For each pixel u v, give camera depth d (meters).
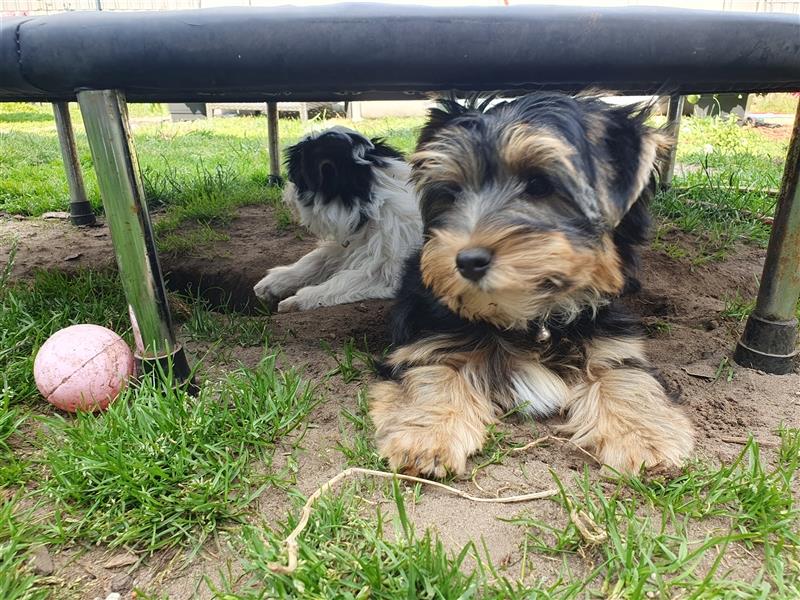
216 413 0.40
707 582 0.26
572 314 0.44
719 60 0.36
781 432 0.39
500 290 0.37
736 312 0.59
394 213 0.76
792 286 0.46
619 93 0.58
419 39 0.34
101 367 0.41
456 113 0.45
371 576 0.27
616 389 0.41
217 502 0.33
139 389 0.41
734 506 0.33
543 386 0.42
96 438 0.37
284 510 0.34
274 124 1.20
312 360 0.51
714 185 1.04
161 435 0.37
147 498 0.33
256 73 0.35
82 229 0.95
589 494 0.34
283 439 0.39
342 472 0.35
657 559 0.29
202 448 0.37
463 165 0.41
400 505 0.30
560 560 0.30
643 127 0.41
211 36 0.34
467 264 0.36
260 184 1.25
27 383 0.44
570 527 0.31
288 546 0.28
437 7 0.35
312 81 0.36
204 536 0.32
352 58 0.35
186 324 0.58
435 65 0.35
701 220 0.86
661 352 0.52
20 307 0.55
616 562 0.29
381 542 0.29
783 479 0.34
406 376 0.43
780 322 0.47
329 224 0.77
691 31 0.35
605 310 0.46
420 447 0.36
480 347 0.45
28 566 0.30
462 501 0.34
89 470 0.34
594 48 0.35
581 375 0.44
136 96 0.68
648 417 0.39
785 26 0.36
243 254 0.86
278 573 0.27
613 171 0.40
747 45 0.36
